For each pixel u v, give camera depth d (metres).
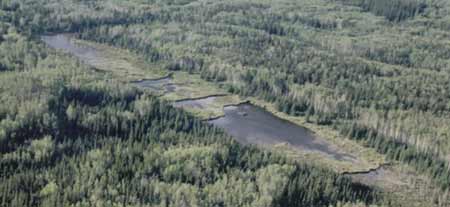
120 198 151.88
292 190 165.75
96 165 165.25
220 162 177.38
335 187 172.00
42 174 159.50
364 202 170.38
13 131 180.25
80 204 147.00
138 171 164.25
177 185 158.88
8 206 147.00
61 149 173.75
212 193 158.38
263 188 164.25
